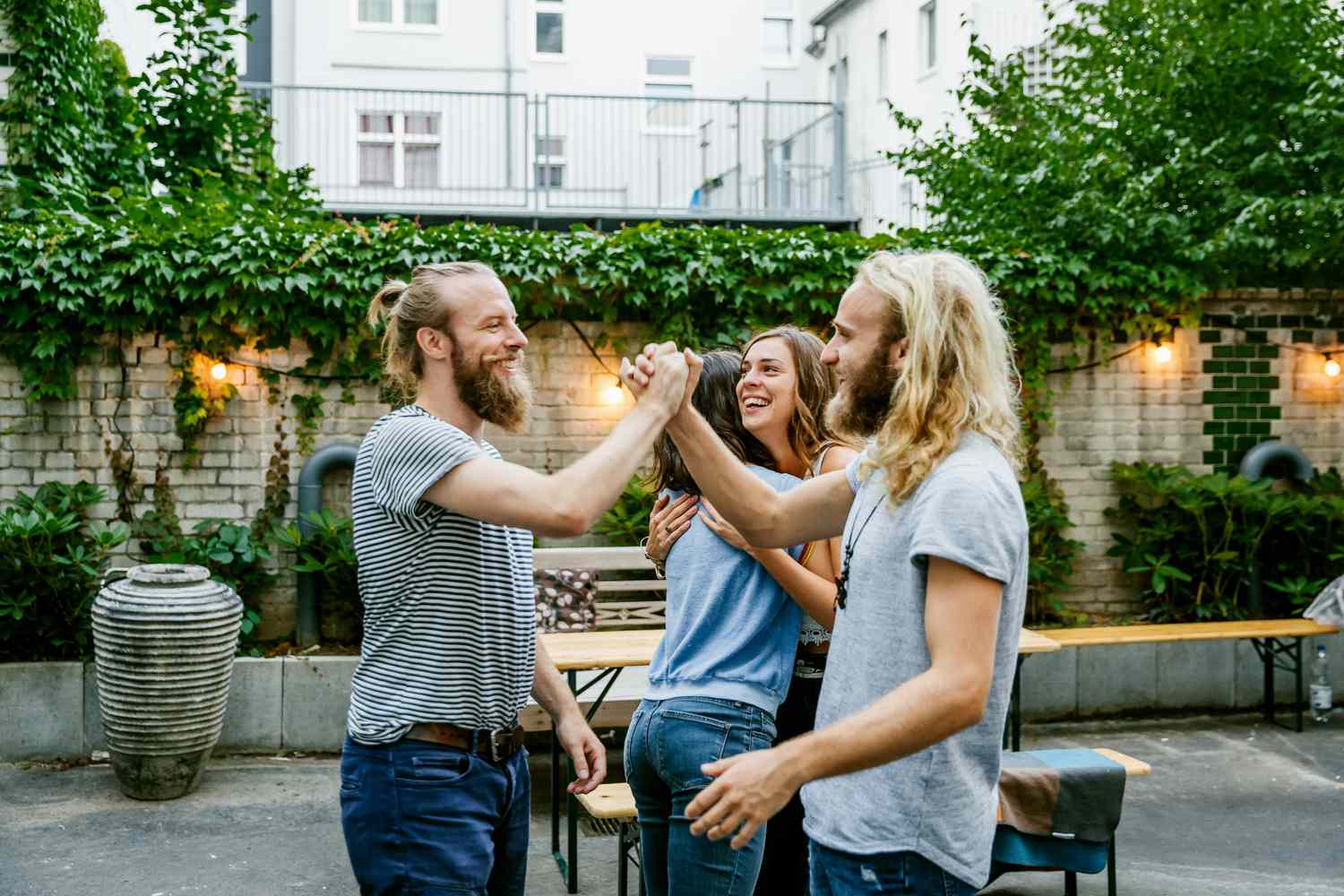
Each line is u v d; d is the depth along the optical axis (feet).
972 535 5.84
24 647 20.88
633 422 7.22
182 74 28.58
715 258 23.35
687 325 23.66
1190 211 26.68
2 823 17.29
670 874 8.67
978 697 5.73
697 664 8.85
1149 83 26.91
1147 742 21.99
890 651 6.20
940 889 6.23
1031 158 27.81
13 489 21.93
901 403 6.25
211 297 22.25
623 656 16.52
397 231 22.63
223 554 21.85
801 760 5.65
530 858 16.48
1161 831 17.42
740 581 8.92
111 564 22.22
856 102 69.00
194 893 14.85
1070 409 25.27
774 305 24.11
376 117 64.80
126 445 22.24
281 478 22.80
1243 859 16.28
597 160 68.13
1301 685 23.16
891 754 5.67
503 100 66.59
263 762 20.36
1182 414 25.55
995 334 6.46
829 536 7.70
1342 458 25.98
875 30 66.18
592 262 23.24
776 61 76.28
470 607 7.51
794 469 9.96
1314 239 24.62
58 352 21.84
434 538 7.42
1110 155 25.55
